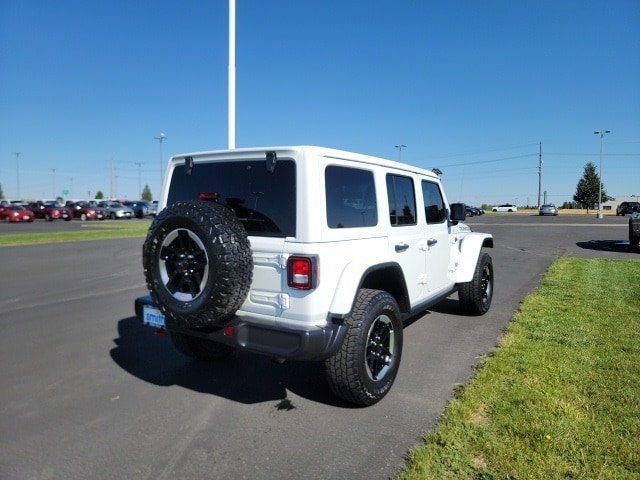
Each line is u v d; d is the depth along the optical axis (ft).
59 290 28.58
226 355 16.47
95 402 12.83
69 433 11.12
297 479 9.29
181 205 11.42
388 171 14.47
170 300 11.45
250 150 12.16
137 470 9.63
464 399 12.37
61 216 137.90
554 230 87.10
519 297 25.85
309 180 11.14
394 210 14.70
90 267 38.55
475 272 20.88
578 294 25.17
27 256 46.14
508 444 10.11
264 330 11.21
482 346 17.35
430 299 17.28
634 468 9.22
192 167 13.39
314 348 10.85
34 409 12.38
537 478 8.96
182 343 15.10
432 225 17.47
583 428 10.65
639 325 18.84
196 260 11.18
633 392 12.43
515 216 177.99
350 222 12.39
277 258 11.30
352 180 12.67
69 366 15.55
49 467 9.73
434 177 18.24
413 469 9.36
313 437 10.92
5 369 15.24
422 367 15.24
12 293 27.61
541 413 11.39
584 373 13.82
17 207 130.62
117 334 19.20
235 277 10.84
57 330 19.76
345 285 11.63
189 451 10.35
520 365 14.57
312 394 13.37
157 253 11.61
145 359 16.26
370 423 11.55
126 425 11.52
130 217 153.17
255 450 10.38
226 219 11.12
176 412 12.25
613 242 60.90
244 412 12.25
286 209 11.37
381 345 12.76
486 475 9.10
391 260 13.98
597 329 18.34
